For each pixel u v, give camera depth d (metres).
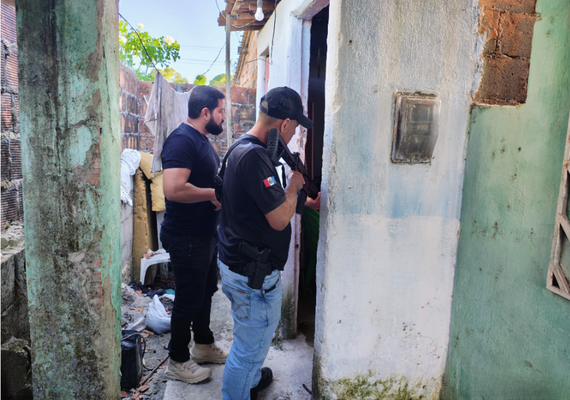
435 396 2.12
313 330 3.04
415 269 1.96
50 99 1.55
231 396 1.87
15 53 2.22
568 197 1.39
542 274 1.53
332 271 1.86
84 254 1.63
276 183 1.65
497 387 1.75
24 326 2.21
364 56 1.74
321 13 3.51
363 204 1.85
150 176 4.24
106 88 1.62
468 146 1.91
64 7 1.50
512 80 1.71
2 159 2.13
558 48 1.49
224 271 1.82
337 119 1.75
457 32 1.80
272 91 1.75
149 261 3.95
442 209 1.95
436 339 2.06
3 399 1.97
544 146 1.52
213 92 2.34
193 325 2.54
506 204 1.69
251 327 1.79
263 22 3.94
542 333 1.53
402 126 1.80
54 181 1.59
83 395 1.72
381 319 1.96
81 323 1.67
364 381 1.99
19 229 2.29
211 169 2.37
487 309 1.81
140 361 2.41
